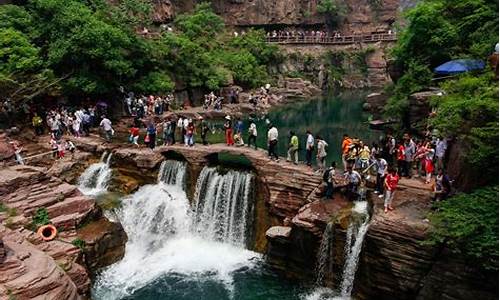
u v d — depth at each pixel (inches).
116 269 895.1
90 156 1173.1
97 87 1425.9
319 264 820.0
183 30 2273.6
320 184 902.4
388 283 720.3
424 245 673.6
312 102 2225.6
